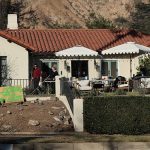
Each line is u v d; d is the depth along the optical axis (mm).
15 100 42125
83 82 53281
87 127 33656
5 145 24734
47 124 35219
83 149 25109
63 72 65125
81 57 65438
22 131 34250
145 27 128000
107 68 66312
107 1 137625
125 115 33188
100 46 68438
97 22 106062
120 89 51781
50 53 64688
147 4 134875
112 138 26703
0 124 35062
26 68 62688
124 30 75188
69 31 73625
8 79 61156
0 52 62562
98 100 33562
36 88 51938
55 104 39625
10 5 115812
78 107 34688
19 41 62562
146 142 25328
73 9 132375
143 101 33375
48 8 128500
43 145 24859
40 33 72000
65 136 28875
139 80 51938
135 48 56938
